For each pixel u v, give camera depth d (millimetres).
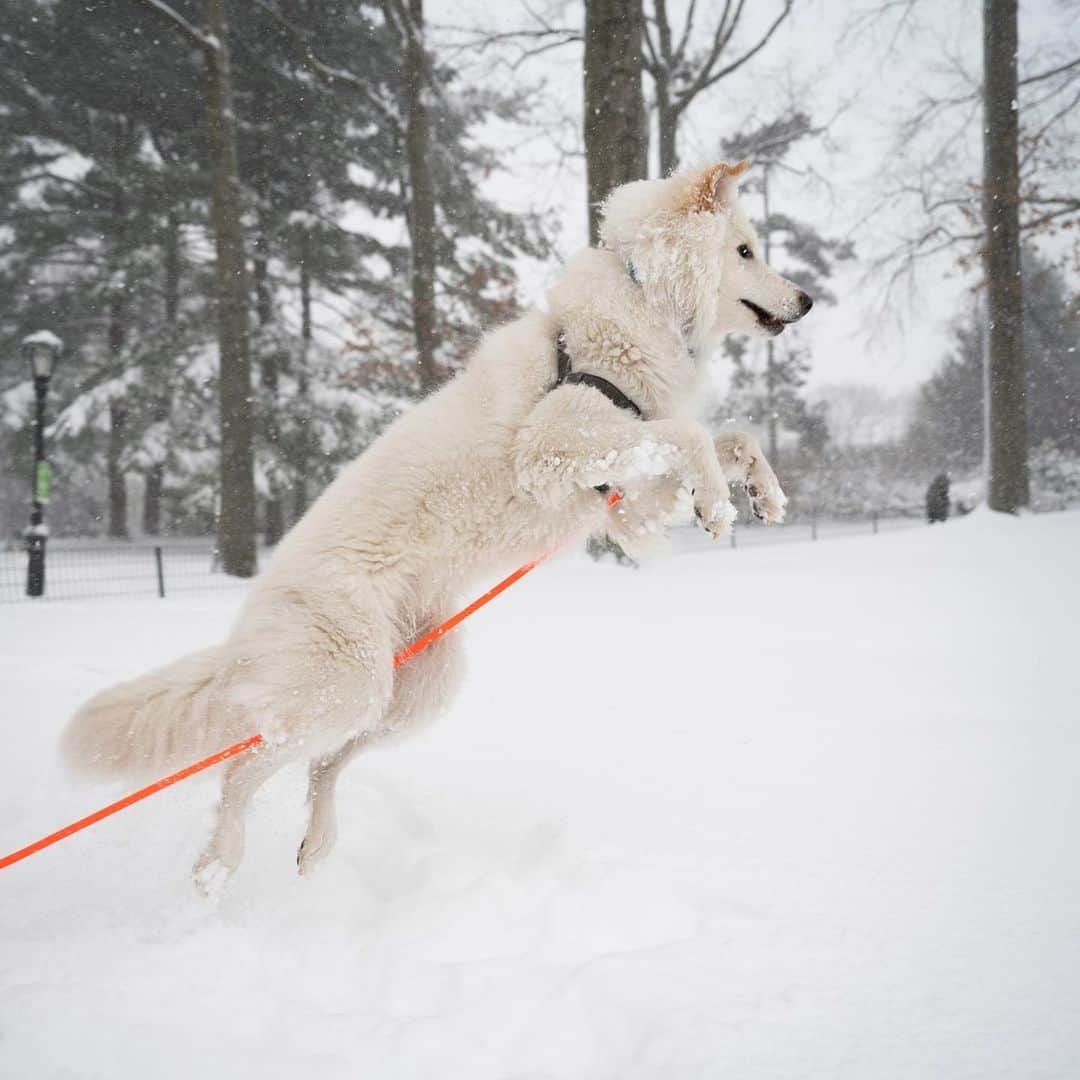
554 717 4973
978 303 19641
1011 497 17500
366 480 3355
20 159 25094
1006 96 17078
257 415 24531
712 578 11609
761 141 19469
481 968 2354
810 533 24891
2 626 8773
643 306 3502
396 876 3273
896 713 4613
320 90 21453
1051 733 4133
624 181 11898
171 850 3418
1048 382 37250
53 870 3264
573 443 3236
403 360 21938
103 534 40500
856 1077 1797
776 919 2486
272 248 24422
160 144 25938
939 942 2312
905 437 52281
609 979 2197
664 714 4895
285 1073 1958
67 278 27516
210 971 2428
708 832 3172
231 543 14930
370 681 3178
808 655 6305
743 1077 1812
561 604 9445
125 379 25078
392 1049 2020
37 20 21328
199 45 14914
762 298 3750
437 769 4223
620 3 11797
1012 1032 1923
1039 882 2617
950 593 9336
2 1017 2160
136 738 3158
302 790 4066
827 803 3377
